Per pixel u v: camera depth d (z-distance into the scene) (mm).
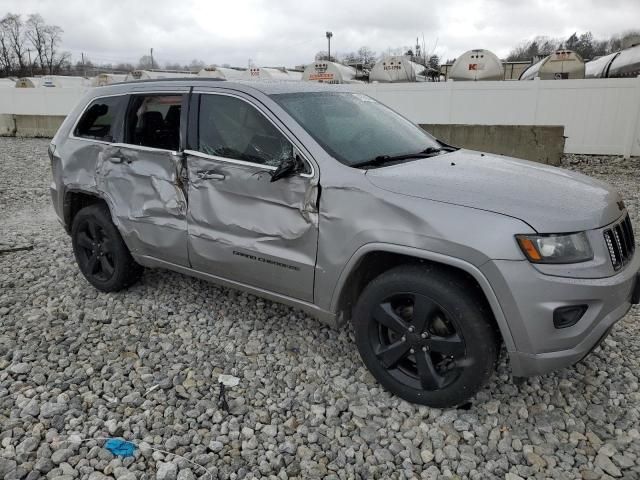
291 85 3922
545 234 2633
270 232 3414
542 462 2711
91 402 3172
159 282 4930
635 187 9312
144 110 4168
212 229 3717
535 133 11297
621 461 2697
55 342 3891
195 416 3057
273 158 3408
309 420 3033
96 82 26328
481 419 3035
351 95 4230
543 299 2611
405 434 2920
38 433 2885
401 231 2881
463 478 2627
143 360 3648
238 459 2723
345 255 3088
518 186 2975
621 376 3418
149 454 2752
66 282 5016
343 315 3350
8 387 3318
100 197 4418
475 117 14242
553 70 16375
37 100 22031
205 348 3795
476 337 2781
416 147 3836
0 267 5418
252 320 4199
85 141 4547
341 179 3115
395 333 3104
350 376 3447
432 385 2998
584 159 12727
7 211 8148
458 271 2877
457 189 2893
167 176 3938
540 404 3158
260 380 3416
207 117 3773
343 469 2680
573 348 2705
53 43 77688
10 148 15969
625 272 2850
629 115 12602
